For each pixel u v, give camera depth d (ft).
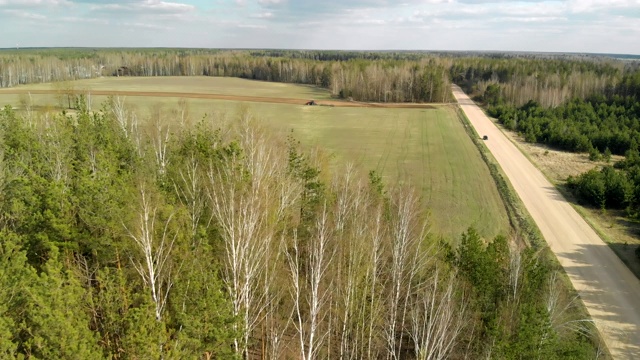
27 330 48.98
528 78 470.80
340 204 98.32
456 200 184.85
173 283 61.77
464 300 78.38
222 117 217.97
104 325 55.98
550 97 400.88
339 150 265.54
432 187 201.26
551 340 68.74
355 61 648.38
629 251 143.33
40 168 89.30
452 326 71.72
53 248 58.95
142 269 61.41
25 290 50.01
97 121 124.26
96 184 69.10
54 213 69.72
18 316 51.70
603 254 141.18
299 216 103.65
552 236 154.30
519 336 67.62
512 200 184.34
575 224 164.76
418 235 98.84
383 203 114.93
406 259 91.15
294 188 104.63
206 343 55.77
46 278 50.85
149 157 108.99
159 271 61.77
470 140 299.99
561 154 274.36
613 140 276.41
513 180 215.31
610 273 128.88
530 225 159.94
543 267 90.12
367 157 252.21
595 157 258.57
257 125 165.27
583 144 278.26
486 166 237.45
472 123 362.33
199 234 70.95
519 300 79.15
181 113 192.13
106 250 67.82
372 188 124.88
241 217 73.61
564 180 219.41
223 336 56.03
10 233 61.21
